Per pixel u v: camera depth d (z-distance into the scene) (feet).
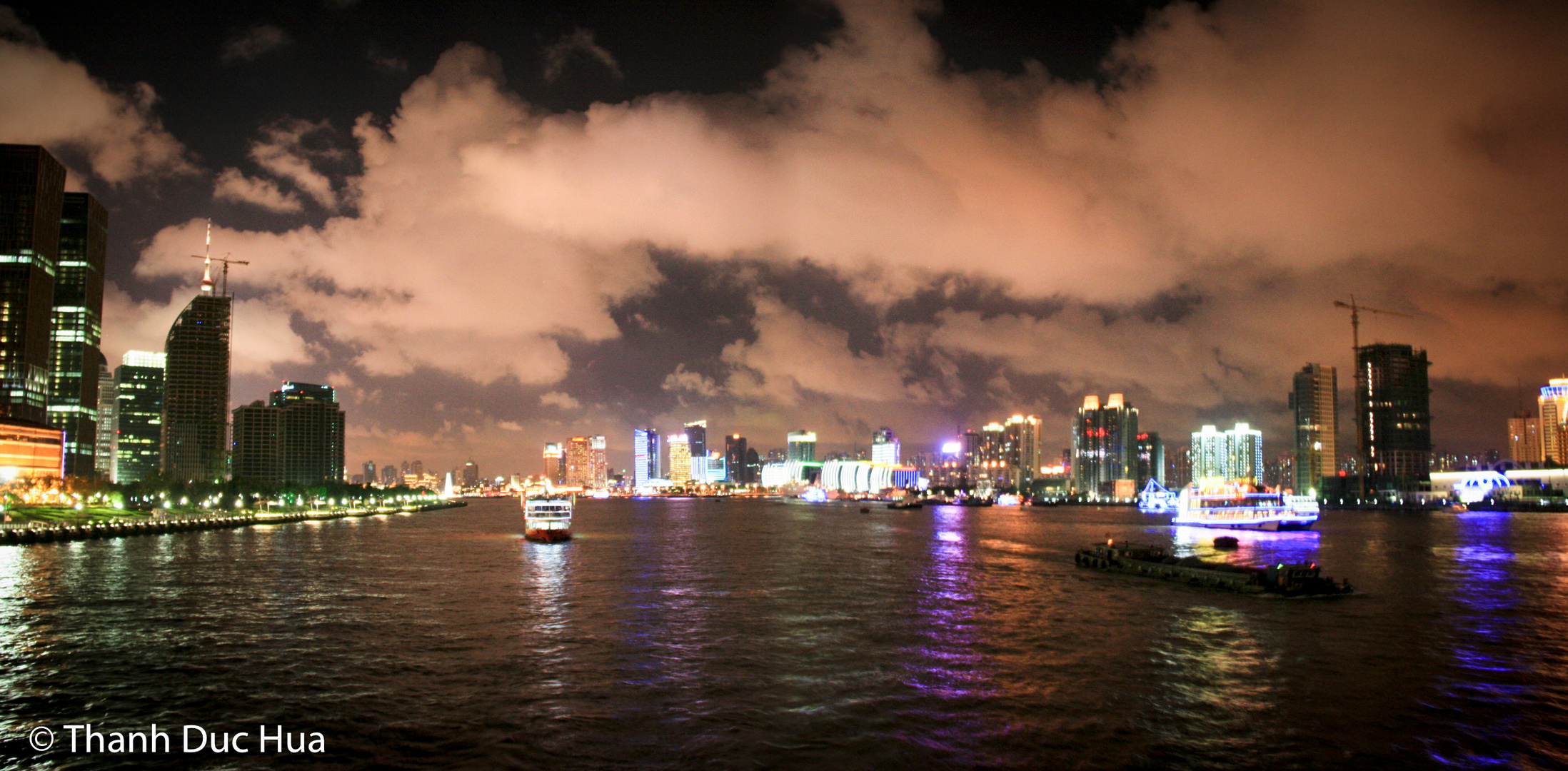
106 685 211.82
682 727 181.78
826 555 574.56
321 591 370.73
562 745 171.53
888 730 180.34
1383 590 378.73
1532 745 173.47
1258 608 325.21
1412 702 200.44
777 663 235.61
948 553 587.68
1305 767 162.30
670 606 332.19
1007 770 160.15
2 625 286.46
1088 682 216.74
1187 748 170.71
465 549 613.52
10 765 162.61
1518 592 371.35
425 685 212.84
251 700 199.72
